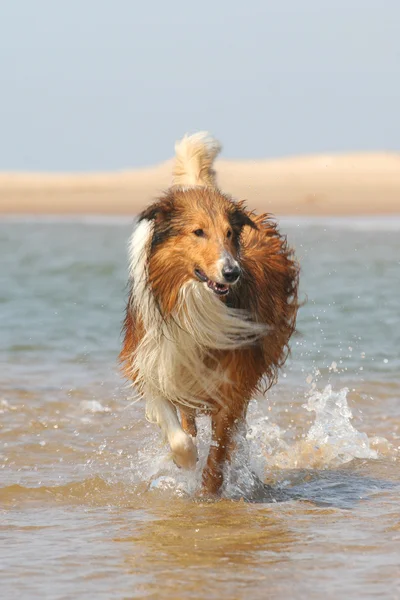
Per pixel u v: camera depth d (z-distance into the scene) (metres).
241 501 11.05
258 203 76.44
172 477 11.78
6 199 89.81
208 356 11.04
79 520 10.18
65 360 19.62
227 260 10.17
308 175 99.56
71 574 8.38
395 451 13.44
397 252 42.62
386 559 8.69
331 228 57.78
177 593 7.90
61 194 93.94
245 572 8.41
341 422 14.34
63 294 29.14
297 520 10.15
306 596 7.79
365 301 26.59
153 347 10.96
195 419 13.07
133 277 11.09
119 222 69.25
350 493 11.42
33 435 13.94
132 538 9.48
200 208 10.48
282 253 12.62
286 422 14.87
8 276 34.19
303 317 24.00
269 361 11.84
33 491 11.30
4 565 8.61
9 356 20.02
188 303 10.60
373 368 18.41
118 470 12.29
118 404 15.96
